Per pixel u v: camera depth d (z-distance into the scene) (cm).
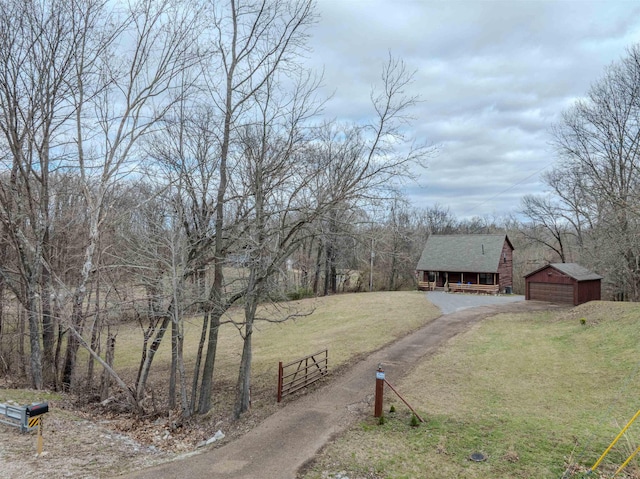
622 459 830
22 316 1795
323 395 1380
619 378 1391
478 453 905
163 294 1379
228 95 1362
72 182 1952
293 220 1363
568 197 4691
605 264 3172
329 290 4616
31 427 998
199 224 1469
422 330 2294
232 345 2409
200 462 943
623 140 2725
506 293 4356
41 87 1483
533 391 1332
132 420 1358
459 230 7838
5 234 1703
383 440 1005
